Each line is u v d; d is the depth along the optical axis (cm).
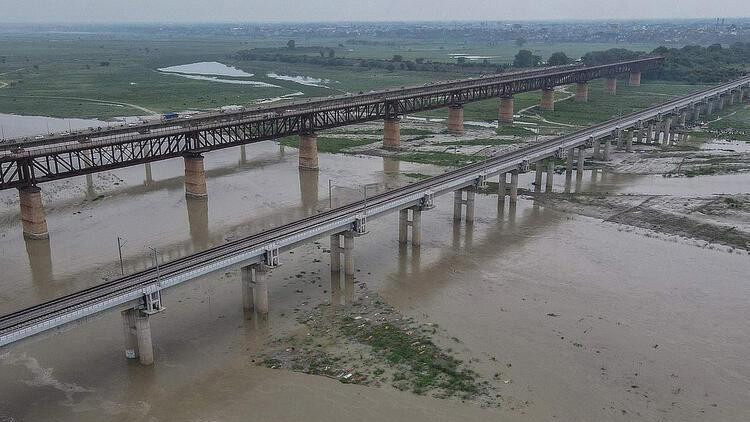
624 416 5169
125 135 11425
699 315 6994
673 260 8656
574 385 5600
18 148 10156
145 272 6384
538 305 7231
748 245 9206
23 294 7575
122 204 11581
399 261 8681
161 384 5681
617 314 7006
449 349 6191
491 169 10662
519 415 5156
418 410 5228
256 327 6706
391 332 6531
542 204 11538
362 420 5116
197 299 7388
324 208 11244
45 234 9638
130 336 6012
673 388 5578
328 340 6400
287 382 5662
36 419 5181
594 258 8750
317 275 8131
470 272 8256
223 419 5178
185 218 10725
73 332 6612
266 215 10869
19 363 6022
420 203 9100
